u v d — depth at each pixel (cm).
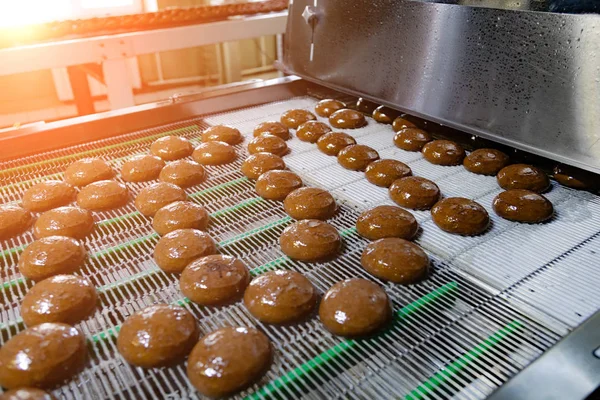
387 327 129
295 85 301
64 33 307
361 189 198
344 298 128
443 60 203
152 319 121
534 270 146
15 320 134
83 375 116
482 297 138
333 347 124
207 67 583
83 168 202
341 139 226
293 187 191
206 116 272
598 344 106
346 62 254
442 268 150
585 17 153
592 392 95
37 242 152
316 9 261
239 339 116
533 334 124
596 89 156
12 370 108
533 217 166
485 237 164
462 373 115
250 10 374
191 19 347
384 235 161
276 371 117
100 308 138
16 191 199
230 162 223
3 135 220
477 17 185
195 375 110
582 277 142
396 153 226
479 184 197
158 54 551
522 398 93
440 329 128
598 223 167
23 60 280
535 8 168
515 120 184
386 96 237
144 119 254
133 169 204
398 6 215
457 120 206
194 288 135
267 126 242
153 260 159
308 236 155
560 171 188
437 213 169
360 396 110
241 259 158
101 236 172
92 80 543
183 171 201
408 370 117
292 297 130
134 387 114
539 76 171
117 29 324
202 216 171
